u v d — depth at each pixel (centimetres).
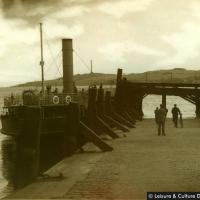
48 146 2811
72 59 3656
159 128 2480
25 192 1038
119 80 3888
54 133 2800
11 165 2245
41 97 2947
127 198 937
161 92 4331
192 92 4275
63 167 1416
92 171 1311
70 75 3631
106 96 3108
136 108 4494
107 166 1405
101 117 2777
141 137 2386
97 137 1830
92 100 2377
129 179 1169
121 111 3697
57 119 2806
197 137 2348
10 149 3047
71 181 1168
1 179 1856
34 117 1888
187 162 1455
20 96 3094
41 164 2203
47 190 1056
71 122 1859
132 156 1636
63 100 3012
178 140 2195
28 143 1981
